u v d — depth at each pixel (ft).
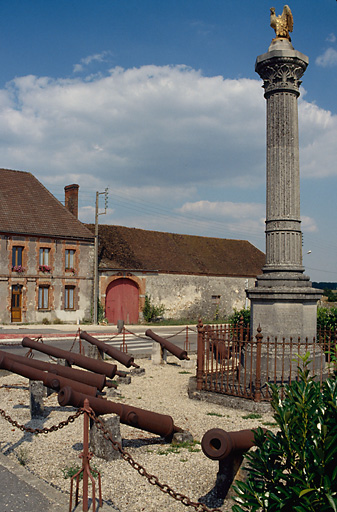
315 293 36.58
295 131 37.65
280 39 38.19
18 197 106.22
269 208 37.81
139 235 130.82
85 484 17.43
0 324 95.55
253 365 36.27
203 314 131.34
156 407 32.50
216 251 144.87
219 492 18.83
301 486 12.10
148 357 57.98
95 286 107.24
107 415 23.45
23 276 99.30
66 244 106.11
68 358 37.52
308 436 13.04
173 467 21.93
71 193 118.52
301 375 14.64
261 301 36.55
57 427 20.16
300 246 37.86
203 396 34.27
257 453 14.46
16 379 43.14
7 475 20.51
